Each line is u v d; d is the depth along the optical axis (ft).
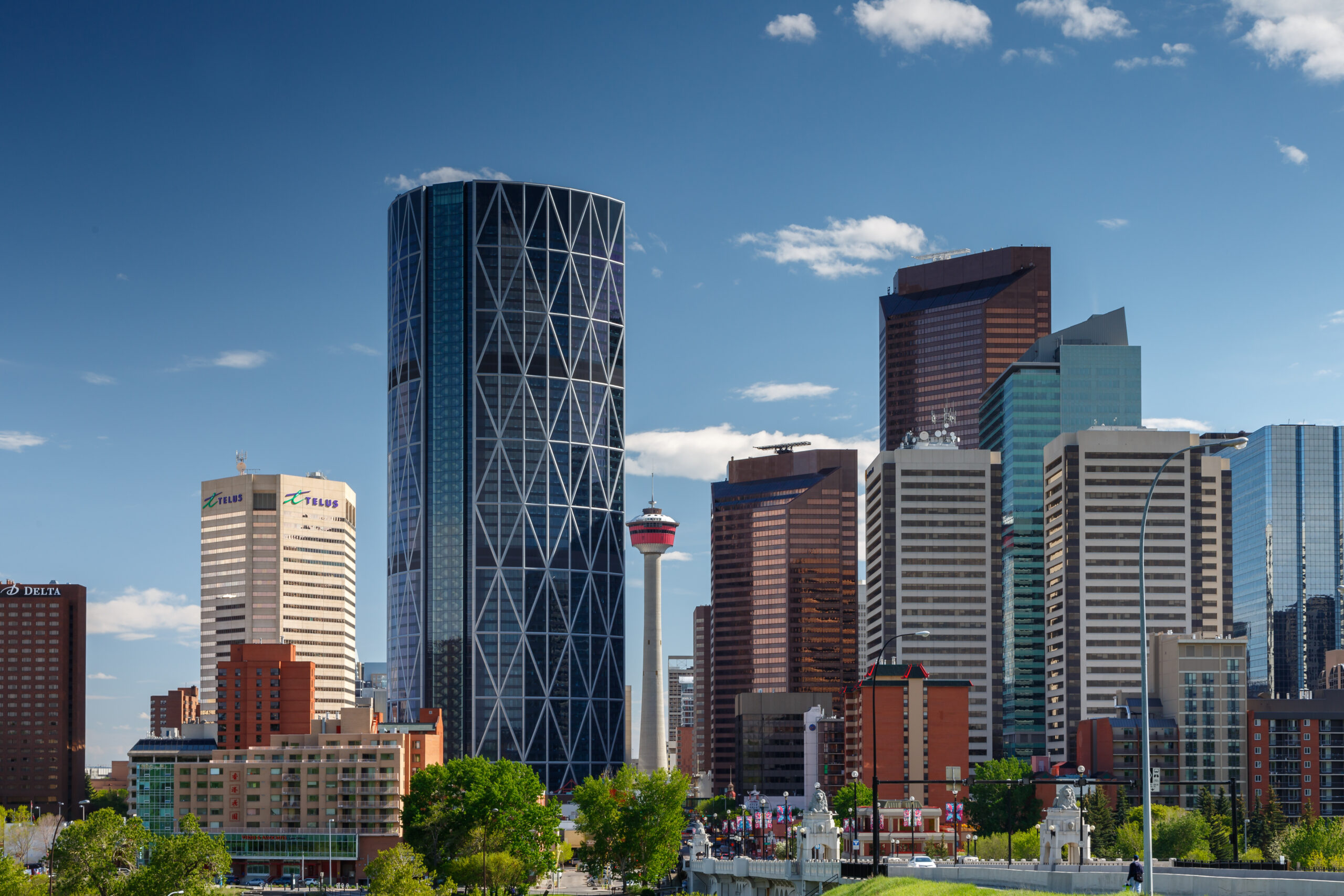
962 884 297.53
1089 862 410.11
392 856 655.76
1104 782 456.04
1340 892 229.45
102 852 595.88
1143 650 230.48
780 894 495.00
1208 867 390.83
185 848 561.02
